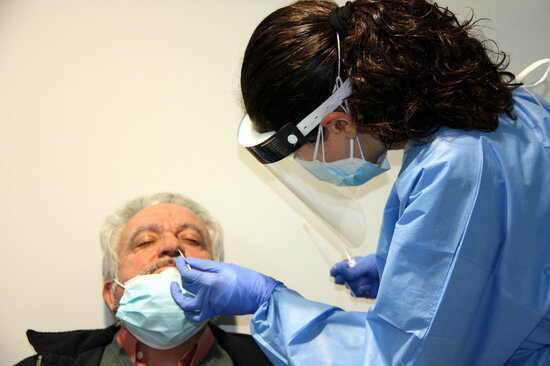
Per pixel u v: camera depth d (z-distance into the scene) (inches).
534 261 38.4
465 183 38.6
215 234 75.4
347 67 39.6
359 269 67.5
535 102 44.5
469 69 38.5
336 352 46.8
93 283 76.6
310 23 41.4
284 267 81.4
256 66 41.7
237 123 85.4
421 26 39.0
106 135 82.1
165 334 58.8
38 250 76.4
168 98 85.0
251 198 83.0
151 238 68.6
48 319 74.7
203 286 52.5
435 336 39.1
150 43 86.6
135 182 81.3
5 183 77.8
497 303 39.4
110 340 67.7
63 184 79.1
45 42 84.1
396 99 39.1
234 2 89.6
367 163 46.2
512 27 87.4
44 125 81.0
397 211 45.9
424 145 41.5
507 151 39.7
